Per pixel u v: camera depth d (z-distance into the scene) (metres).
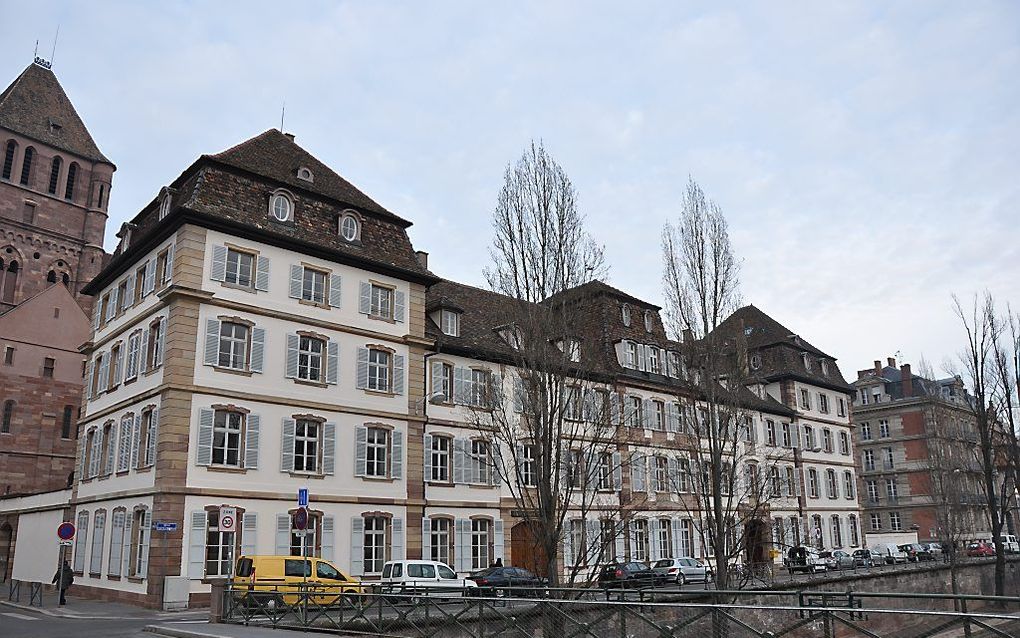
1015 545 62.66
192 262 28.25
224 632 17.80
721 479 30.33
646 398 44.66
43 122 66.81
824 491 57.38
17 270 62.81
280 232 30.56
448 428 35.19
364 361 32.31
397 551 31.53
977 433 42.91
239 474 27.84
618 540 40.41
